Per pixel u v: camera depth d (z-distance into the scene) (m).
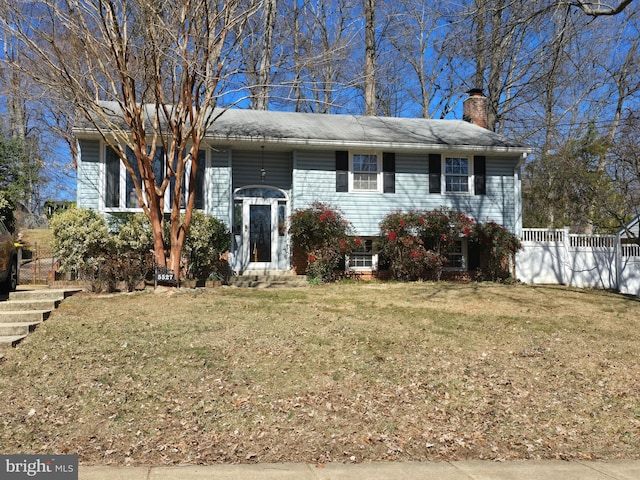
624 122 20.98
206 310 10.53
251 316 10.18
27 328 8.70
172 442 5.51
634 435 6.24
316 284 15.69
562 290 15.98
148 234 13.70
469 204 18.41
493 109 25.33
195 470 4.91
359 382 7.16
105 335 8.62
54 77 12.58
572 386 7.55
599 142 23.17
